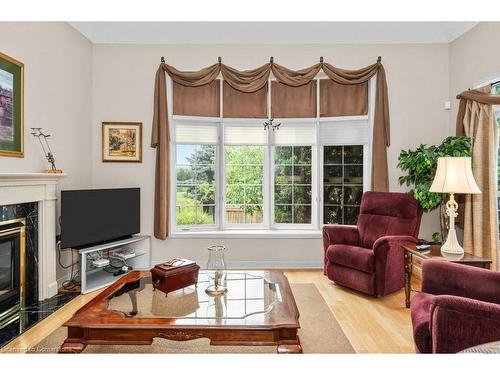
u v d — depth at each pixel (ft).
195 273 7.20
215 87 13.30
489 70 10.74
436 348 4.70
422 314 5.38
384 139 12.57
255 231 13.35
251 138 13.46
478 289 5.58
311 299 9.79
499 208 10.48
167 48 13.01
